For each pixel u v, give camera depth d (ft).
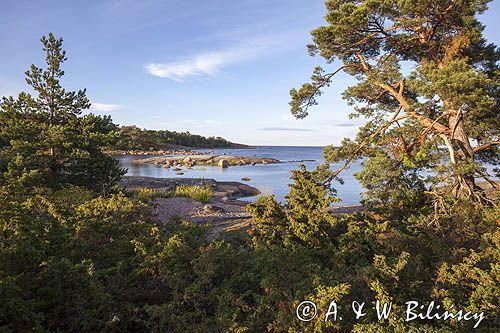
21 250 14.83
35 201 23.66
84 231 19.65
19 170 39.73
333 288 12.05
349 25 38.37
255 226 23.58
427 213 28.25
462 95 28.30
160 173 149.28
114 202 25.16
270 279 14.24
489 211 22.35
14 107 46.88
